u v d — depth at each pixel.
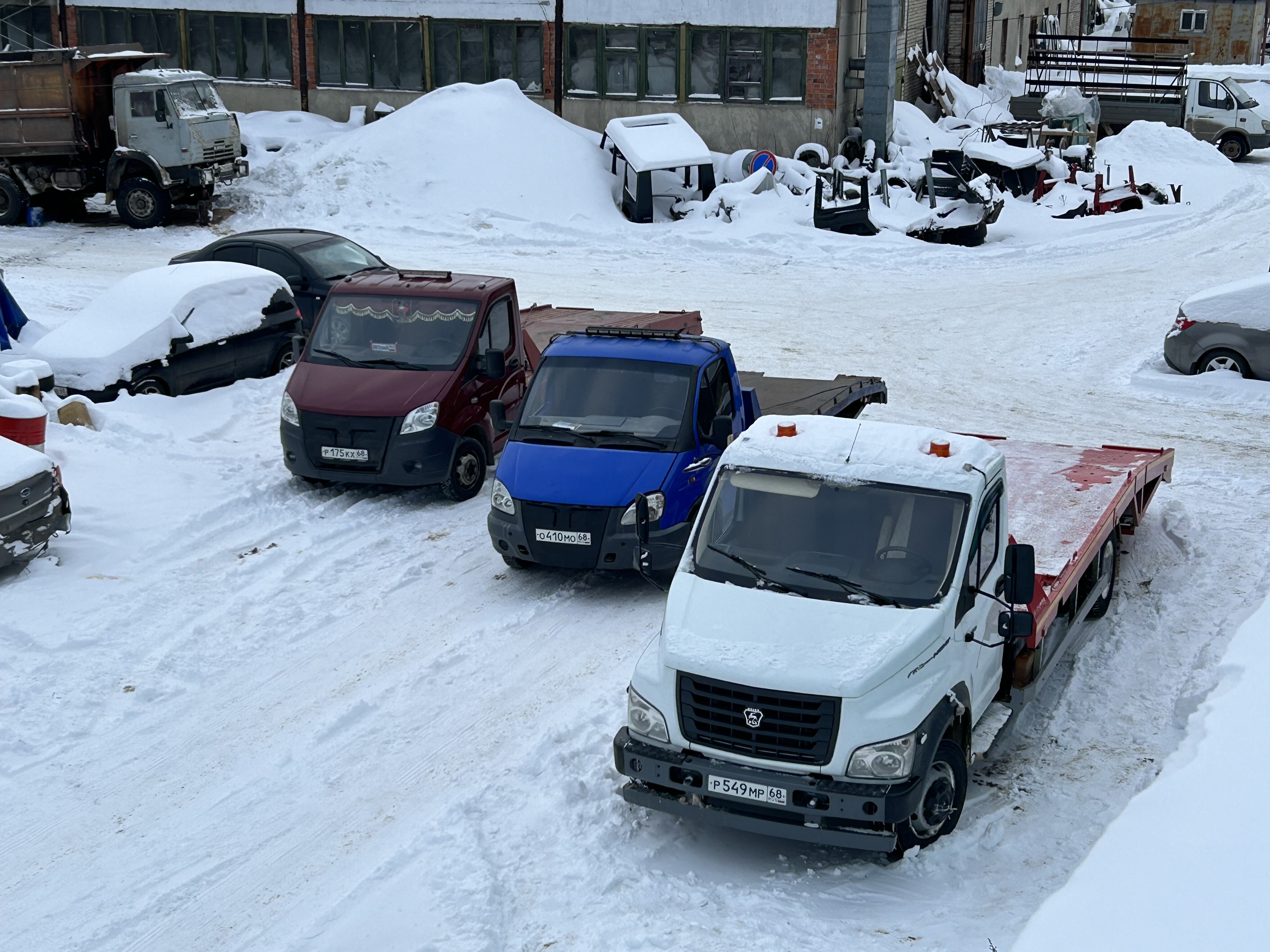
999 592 7.11
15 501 10.26
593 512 10.12
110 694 8.62
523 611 10.09
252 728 8.23
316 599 10.28
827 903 6.32
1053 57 41.91
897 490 7.17
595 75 33.97
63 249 26.28
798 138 32.97
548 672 9.03
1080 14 59.91
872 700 6.31
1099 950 5.11
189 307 15.41
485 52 34.56
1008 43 50.50
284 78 36.06
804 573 6.97
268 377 16.55
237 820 7.17
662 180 31.23
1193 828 5.99
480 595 10.42
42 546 10.73
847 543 7.04
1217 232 28.95
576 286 23.92
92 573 10.63
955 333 20.81
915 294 23.84
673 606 6.96
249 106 36.38
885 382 17.83
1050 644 8.37
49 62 27.44
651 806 6.71
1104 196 31.20
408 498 12.83
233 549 11.33
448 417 12.34
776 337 20.38
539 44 34.19
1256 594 10.30
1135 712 8.34
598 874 6.56
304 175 30.66
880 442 7.59
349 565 11.04
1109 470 10.70
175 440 13.85
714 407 11.02
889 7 32.56
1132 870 5.68
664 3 32.81
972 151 32.41
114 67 28.83
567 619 9.96
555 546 10.20
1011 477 10.47
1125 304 22.52
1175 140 37.84
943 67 43.09
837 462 7.37
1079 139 36.38
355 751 7.94
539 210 29.67
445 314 12.95
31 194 28.84
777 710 6.36
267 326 16.48
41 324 17.14
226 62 36.28
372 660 9.20
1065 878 6.49
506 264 25.78
